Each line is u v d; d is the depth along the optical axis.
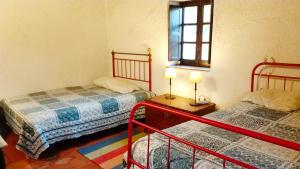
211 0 3.10
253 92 2.72
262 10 2.62
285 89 2.61
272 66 2.65
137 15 3.93
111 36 4.54
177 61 3.71
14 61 3.63
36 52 3.82
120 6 4.20
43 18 3.82
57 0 3.92
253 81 2.81
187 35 3.61
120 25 4.28
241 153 1.56
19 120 2.83
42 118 2.75
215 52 3.08
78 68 4.34
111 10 4.41
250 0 2.69
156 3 3.60
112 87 3.92
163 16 3.53
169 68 3.41
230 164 1.42
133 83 4.25
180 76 3.50
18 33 3.61
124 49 4.30
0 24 3.45
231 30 2.89
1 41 3.49
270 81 2.70
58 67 4.09
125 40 4.25
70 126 2.95
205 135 1.86
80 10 4.21
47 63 3.96
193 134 1.88
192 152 1.59
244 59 2.84
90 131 3.14
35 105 3.15
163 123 3.20
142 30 3.90
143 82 4.06
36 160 2.75
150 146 1.72
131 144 1.83
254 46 2.74
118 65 4.51
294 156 1.51
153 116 3.33
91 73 4.53
